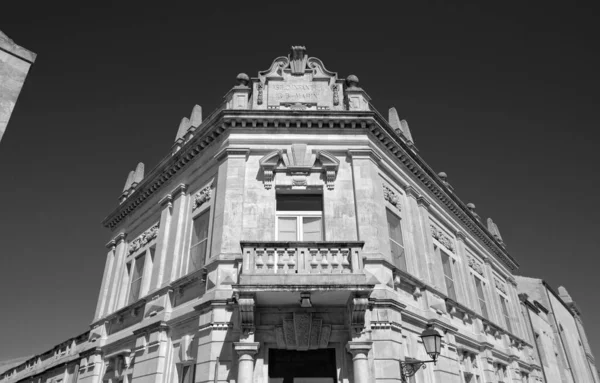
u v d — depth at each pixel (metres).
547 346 28.95
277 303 11.27
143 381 13.25
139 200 19.41
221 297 11.65
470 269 20.64
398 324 12.00
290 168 13.81
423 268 15.47
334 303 11.39
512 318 24.38
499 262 25.81
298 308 11.41
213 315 11.47
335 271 10.80
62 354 21.91
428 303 14.50
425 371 13.13
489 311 21.25
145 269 16.80
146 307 14.89
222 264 12.23
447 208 20.14
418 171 17.61
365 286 10.38
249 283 10.29
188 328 12.80
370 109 16.16
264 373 10.80
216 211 13.45
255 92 15.51
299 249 11.06
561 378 29.33
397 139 16.27
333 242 11.12
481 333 18.02
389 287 12.43
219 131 14.96
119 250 19.86
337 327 11.35
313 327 11.25
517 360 21.17
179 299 13.82
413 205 16.59
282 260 10.99
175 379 12.49
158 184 18.16
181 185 16.41
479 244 23.08
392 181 16.02
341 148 14.37
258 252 11.06
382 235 13.35
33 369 25.23
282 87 15.66
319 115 14.54
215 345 11.13
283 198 13.72
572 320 41.22
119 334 16.33
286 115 14.48
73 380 18.39
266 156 13.88
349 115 14.59
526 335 25.44
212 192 14.62
